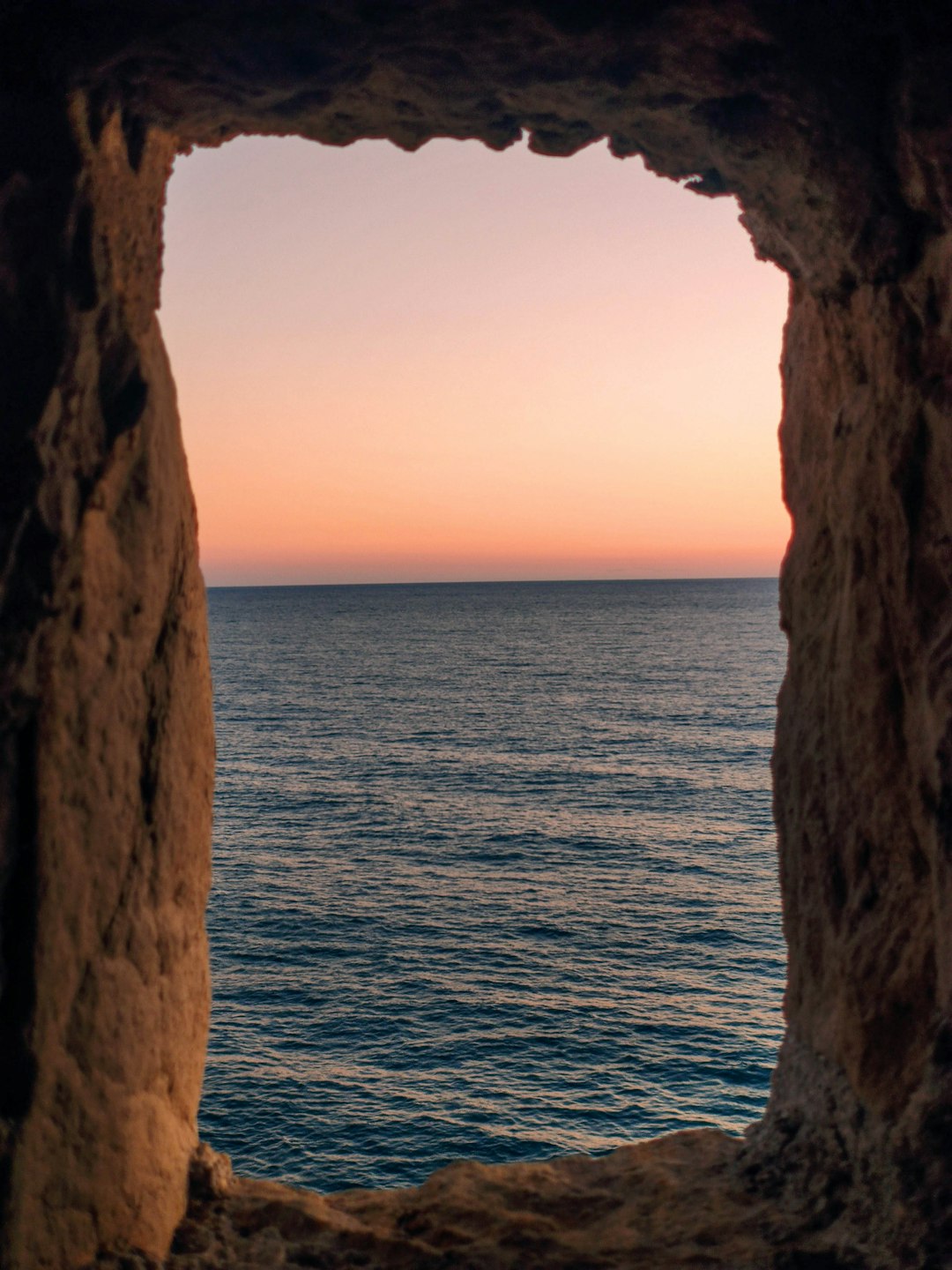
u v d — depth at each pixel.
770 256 6.25
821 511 6.16
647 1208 5.78
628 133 5.35
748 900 37.25
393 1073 23.50
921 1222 4.41
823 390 6.08
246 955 31.62
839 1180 5.27
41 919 4.05
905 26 4.12
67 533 4.02
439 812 52.66
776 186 5.28
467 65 4.55
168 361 5.24
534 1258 5.34
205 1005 5.85
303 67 4.36
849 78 4.39
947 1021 4.54
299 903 36.94
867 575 5.32
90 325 4.02
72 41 3.80
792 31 4.27
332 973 30.09
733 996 28.22
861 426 5.35
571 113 5.04
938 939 4.64
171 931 5.32
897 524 4.95
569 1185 6.12
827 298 5.72
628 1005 27.56
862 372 5.50
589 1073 23.50
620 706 94.62
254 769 65.62
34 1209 4.04
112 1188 4.61
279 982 29.33
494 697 102.38
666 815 51.78
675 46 4.43
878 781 5.29
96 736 4.46
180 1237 5.23
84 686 4.33
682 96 4.80
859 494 5.32
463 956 31.59
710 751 71.19
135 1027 4.87
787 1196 5.53
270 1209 5.60
